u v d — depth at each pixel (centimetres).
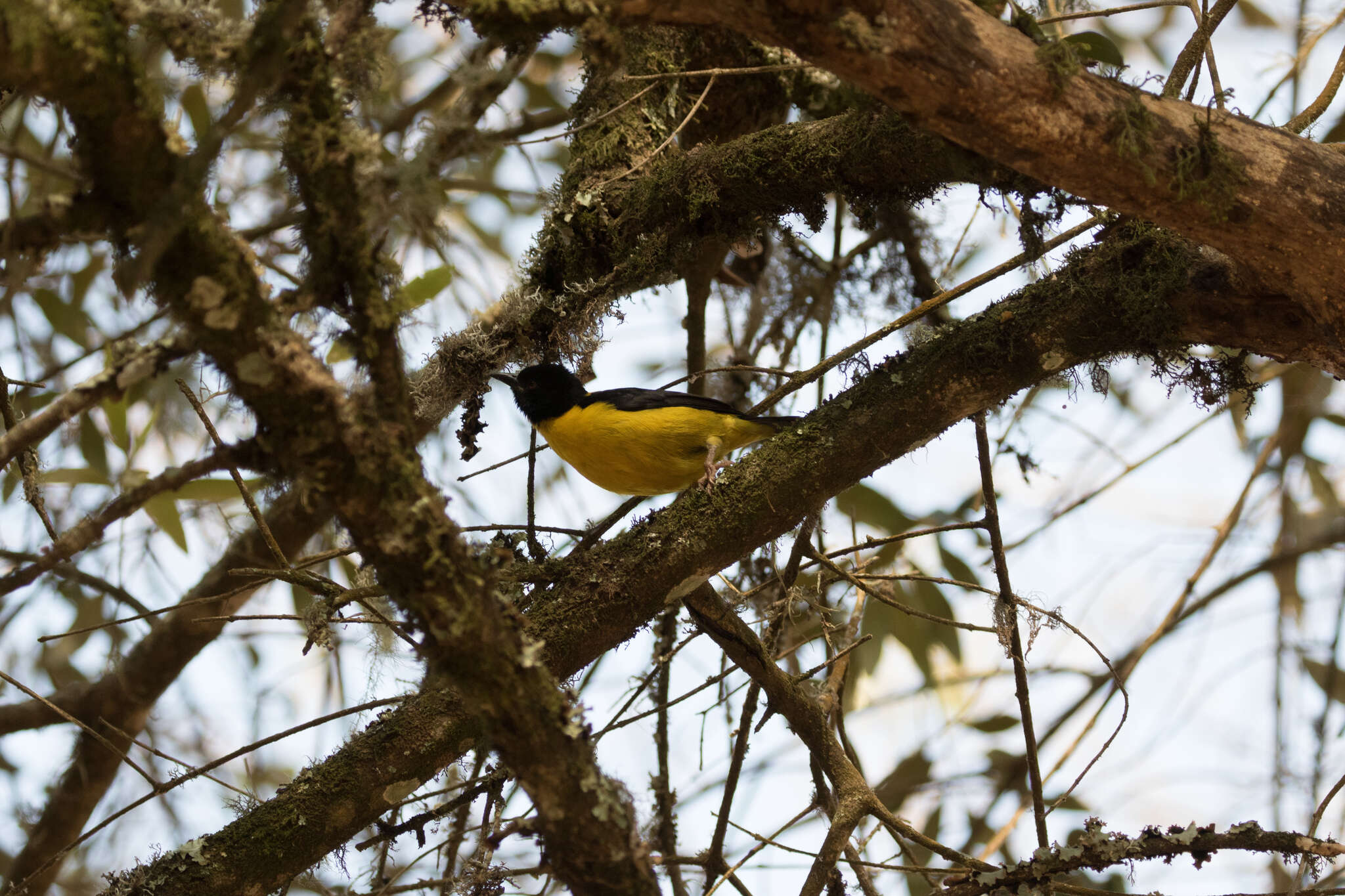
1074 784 718
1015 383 732
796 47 525
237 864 674
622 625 724
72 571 991
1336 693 1080
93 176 430
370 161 483
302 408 459
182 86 522
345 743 716
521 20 488
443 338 852
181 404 980
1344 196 599
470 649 497
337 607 654
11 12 383
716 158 812
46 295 994
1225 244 628
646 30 807
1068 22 945
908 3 521
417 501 480
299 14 448
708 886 842
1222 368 748
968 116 554
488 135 513
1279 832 647
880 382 749
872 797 777
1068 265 737
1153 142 575
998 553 770
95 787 1020
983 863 737
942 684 1162
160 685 1036
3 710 1021
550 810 524
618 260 859
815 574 1024
